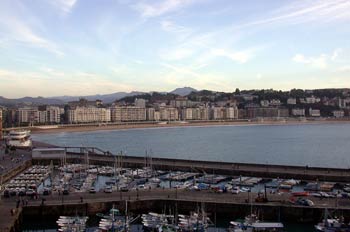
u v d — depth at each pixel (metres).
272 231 83.88
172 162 168.50
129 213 99.81
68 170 161.25
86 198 107.00
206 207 101.50
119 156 186.75
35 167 171.00
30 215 99.00
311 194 111.00
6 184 129.25
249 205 98.81
